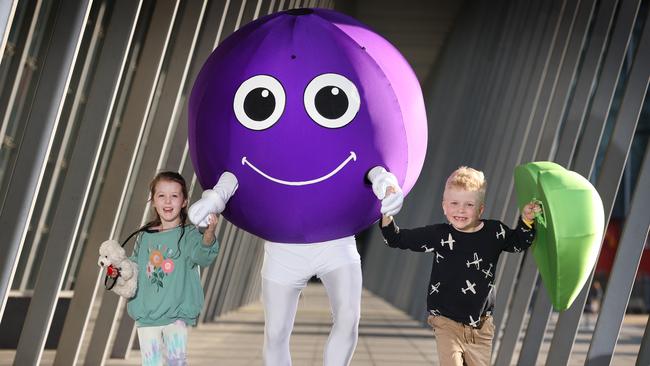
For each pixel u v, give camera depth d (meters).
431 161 29.67
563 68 11.87
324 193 5.24
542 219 5.35
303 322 18.78
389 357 12.10
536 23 15.37
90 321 14.34
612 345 9.24
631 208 9.14
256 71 5.28
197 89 5.52
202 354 11.05
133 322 10.37
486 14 21.05
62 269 7.67
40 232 11.69
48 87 6.61
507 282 12.96
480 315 5.22
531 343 11.07
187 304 5.38
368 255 45.06
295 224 5.33
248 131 5.23
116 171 8.60
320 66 5.25
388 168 5.38
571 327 10.01
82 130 7.67
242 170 5.28
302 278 5.53
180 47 9.39
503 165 16.06
